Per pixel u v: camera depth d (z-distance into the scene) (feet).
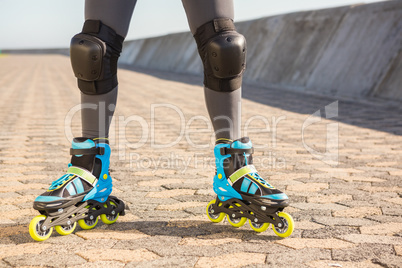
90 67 7.19
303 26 40.50
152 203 9.01
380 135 17.57
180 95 33.60
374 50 30.48
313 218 7.94
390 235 7.03
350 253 6.26
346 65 32.65
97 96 7.50
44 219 6.84
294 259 6.07
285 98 30.58
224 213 7.63
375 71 29.71
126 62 87.15
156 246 6.58
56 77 52.49
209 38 7.36
